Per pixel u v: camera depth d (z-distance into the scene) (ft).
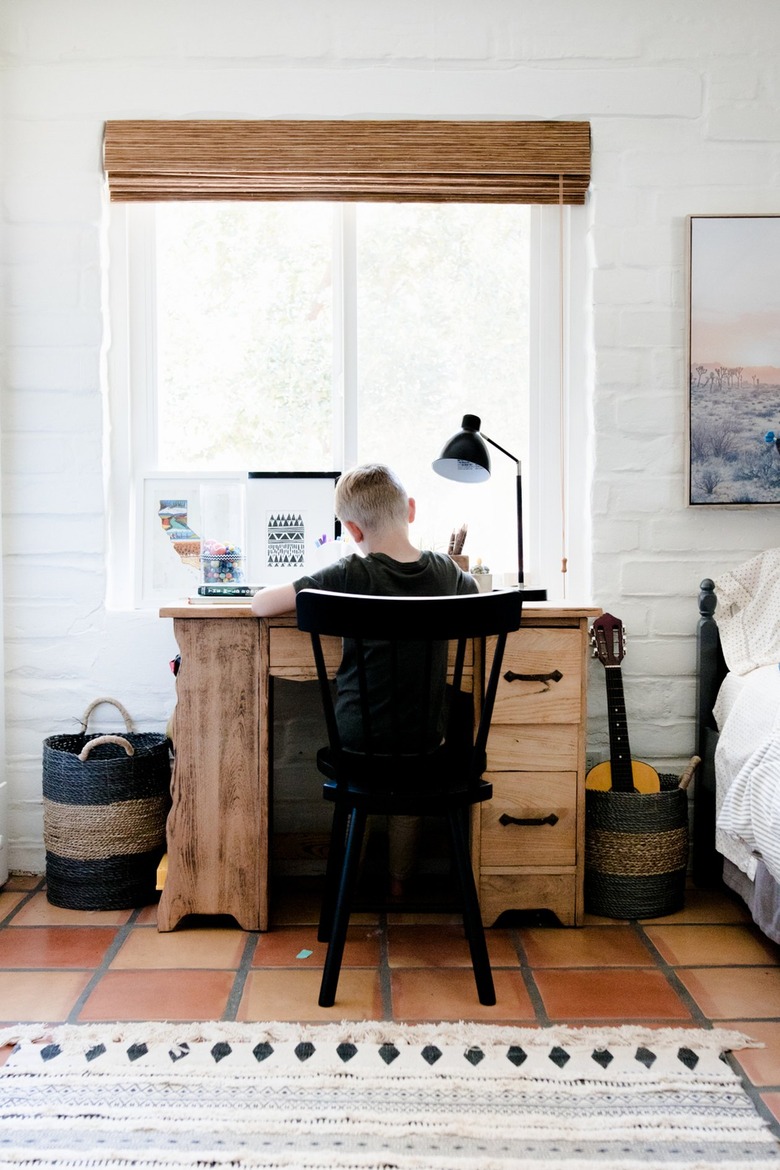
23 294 8.13
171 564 8.36
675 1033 5.60
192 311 8.57
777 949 6.88
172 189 8.21
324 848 8.41
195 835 7.07
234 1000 6.03
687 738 8.41
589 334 8.39
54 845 7.55
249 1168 4.48
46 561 8.23
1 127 8.06
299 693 8.44
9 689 8.26
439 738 6.48
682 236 8.25
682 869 7.58
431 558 6.47
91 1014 5.83
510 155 8.18
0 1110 4.89
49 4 8.05
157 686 8.30
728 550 8.38
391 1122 4.78
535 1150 4.59
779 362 8.24
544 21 8.15
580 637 7.17
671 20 8.17
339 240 8.51
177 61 8.10
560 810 7.22
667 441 8.32
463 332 8.63
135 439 8.52
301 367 8.61
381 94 8.16
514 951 6.83
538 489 8.62
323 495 8.22
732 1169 4.45
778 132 8.23
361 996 6.10
